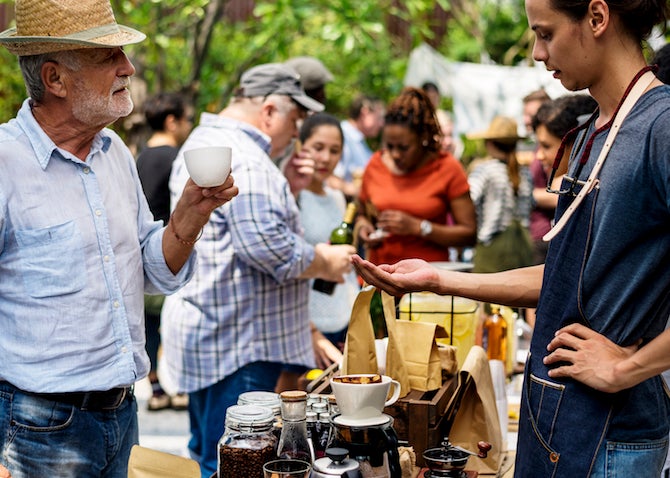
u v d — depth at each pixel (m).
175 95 5.64
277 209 3.56
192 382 3.67
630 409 2.01
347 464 2.05
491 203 5.26
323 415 2.29
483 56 11.62
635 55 2.00
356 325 2.54
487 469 2.64
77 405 2.45
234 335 3.62
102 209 2.49
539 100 6.27
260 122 3.79
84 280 2.44
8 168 2.38
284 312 3.70
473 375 2.63
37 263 2.41
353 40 7.16
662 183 1.88
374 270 2.35
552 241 2.11
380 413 2.14
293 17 7.16
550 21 1.98
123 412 2.61
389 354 2.55
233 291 3.60
